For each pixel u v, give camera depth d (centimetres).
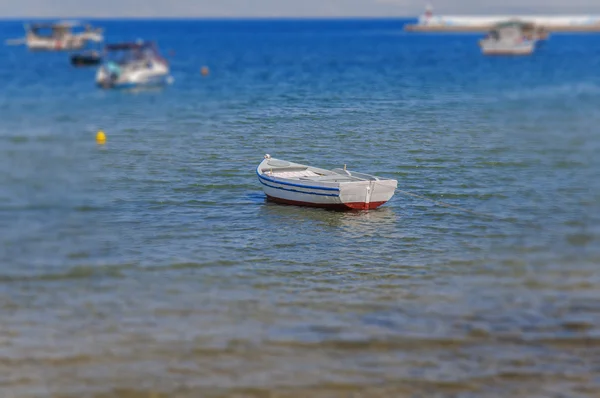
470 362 1812
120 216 3077
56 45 17038
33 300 2169
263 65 11606
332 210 3195
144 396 1681
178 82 8850
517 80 8912
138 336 1945
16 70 11788
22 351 1862
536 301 2144
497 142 4472
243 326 2003
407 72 9856
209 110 5828
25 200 3303
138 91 8162
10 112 6562
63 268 2427
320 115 4975
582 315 2044
